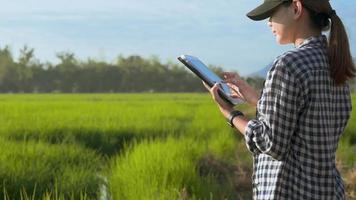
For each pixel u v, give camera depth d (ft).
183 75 394.73
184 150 31.17
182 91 393.91
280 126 7.66
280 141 7.66
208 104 128.06
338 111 8.17
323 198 7.83
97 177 25.30
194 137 43.27
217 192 23.43
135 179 22.03
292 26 8.27
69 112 74.95
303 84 7.68
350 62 8.06
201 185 22.57
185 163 24.36
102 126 47.09
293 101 7.68
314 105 7.76
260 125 7.82
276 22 8.41
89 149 36.35
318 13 8.13
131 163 24.85
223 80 9.17
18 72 385.91
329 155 7.93
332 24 8.07
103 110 83.46
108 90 391.24
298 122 7.82
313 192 7.79
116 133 44.73
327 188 7.86
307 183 7.80
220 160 32.19
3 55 387.34
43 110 82.74
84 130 44.21
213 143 38.55
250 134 7.86
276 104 7.70
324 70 7.88
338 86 8.06
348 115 8.36
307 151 7.82
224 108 8.70
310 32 8.23
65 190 22.04
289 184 7.86
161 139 40.09
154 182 20.38
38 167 24.38
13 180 21.99
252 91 9.10
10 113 71.51
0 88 384.47
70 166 27.78
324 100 7.85
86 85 389.80
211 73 9.22
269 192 7.95
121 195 20.88
